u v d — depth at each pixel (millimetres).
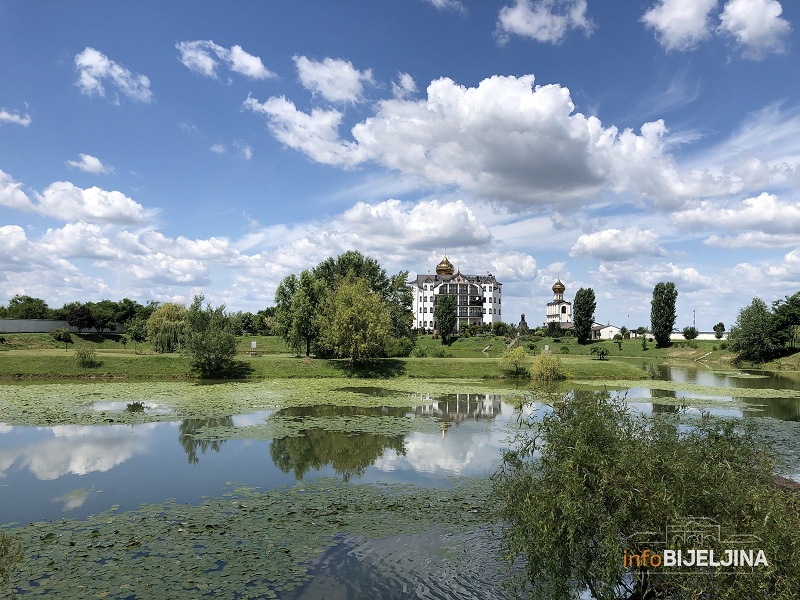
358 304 59031
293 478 19875
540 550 9430
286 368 56312
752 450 10523
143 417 31703
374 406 37156
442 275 167000
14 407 34438
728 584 8023
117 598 11023
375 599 11133
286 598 11141
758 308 82750
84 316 92000
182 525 15078
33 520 15609
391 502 17125
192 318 55562
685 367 80625
